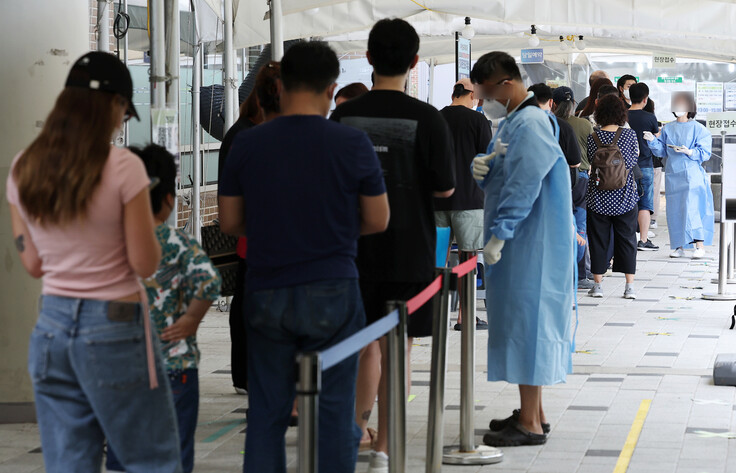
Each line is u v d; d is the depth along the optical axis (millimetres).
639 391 8367
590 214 13492
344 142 4672
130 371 4031
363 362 6324
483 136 10367
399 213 5746
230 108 12516
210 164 16734
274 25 11062
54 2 7281
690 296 13680
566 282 6621
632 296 13477
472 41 22312
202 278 4984
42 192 3908
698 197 16938
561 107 13406
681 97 16688
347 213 4691
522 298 6574
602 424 7363
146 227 4004
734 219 13055
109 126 4012
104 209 3947
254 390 4816
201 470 6340
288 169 4648
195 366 5137
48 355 4012
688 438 6980
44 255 4023
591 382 8711
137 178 3988
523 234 6578
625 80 17406
